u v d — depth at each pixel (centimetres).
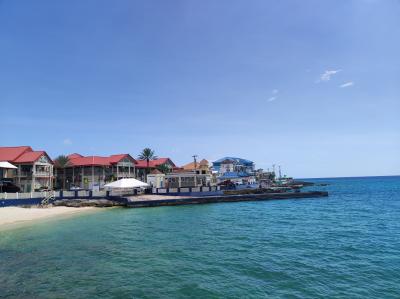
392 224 3278
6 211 3997
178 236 2514
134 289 1309
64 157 7500
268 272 1534
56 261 1745
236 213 4322
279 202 6281
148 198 5456
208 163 9888
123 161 7969
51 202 4800
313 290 1304
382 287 1346
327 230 2856
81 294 1261
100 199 5191
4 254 1917
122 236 2520
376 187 13825
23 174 6131
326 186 15475
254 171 12788
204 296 1233
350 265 1670
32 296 1242
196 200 5731
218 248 2059
